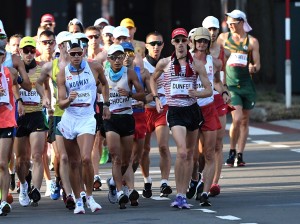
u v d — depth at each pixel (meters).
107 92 36.53
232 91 48.69
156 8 99.50
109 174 46.88
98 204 36.09
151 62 41.22
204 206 36.66
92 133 35.53
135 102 38.69
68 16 98.06
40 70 38.91
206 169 37.12
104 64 37.47
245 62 48.72
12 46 42.41
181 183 36.28
